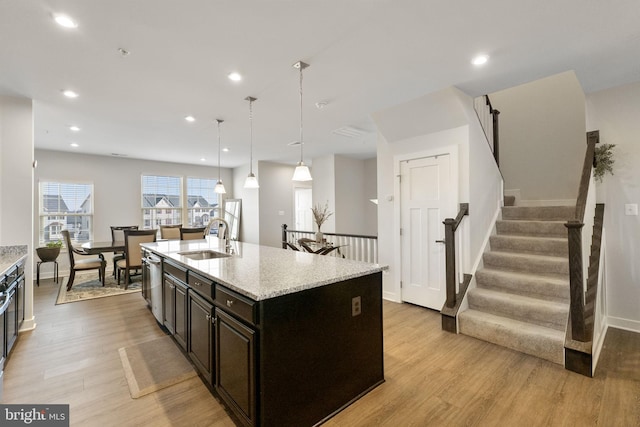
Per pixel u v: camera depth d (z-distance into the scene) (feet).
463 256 11.25
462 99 10.75
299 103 11.51
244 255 9.37
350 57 8.14
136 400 6.61
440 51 7.89
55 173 20.03
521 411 6.22
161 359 8.40
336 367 6.27
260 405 5.13
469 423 5.89
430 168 12.46
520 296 10.16
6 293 7.85
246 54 7.91
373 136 16.88
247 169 26.45
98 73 8.85
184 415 6.13
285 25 6.69
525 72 9.17
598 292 8.70
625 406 6.29
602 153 10.23
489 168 12.94
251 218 25.81
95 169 21.53
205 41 7.27
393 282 13.84
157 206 24.44
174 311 8.79
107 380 7.39
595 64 8.66
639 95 9.87
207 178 27.12
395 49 7.76
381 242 14.34
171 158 23.24
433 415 6.13
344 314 6.45
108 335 10.07
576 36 7.23
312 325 5.83
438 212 12.21
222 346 6.12
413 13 6.32
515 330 8.90
